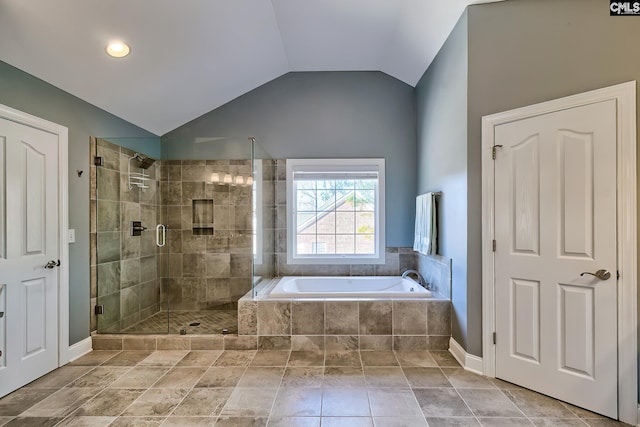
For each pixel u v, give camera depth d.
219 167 3.55
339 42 3.15
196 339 2.75
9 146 2.09
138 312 3.30
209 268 3.56
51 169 2.39
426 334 2.72
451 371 2.34
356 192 3.84
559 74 2.02
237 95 3.77
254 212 3.54
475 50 2.29
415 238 3.46
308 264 3.78
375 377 2.25
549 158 2.00
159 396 2.02
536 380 2.05
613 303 1.79
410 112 3.75
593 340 1.85
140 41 2.42
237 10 2.47
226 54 2.96
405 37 2.96
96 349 2.75
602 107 1.83
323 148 3.78
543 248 2.03
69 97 2.56
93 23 2.15
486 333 2.27
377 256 3.77
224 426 1.72
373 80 3.77
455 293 2.59
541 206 2.03
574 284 1.91
